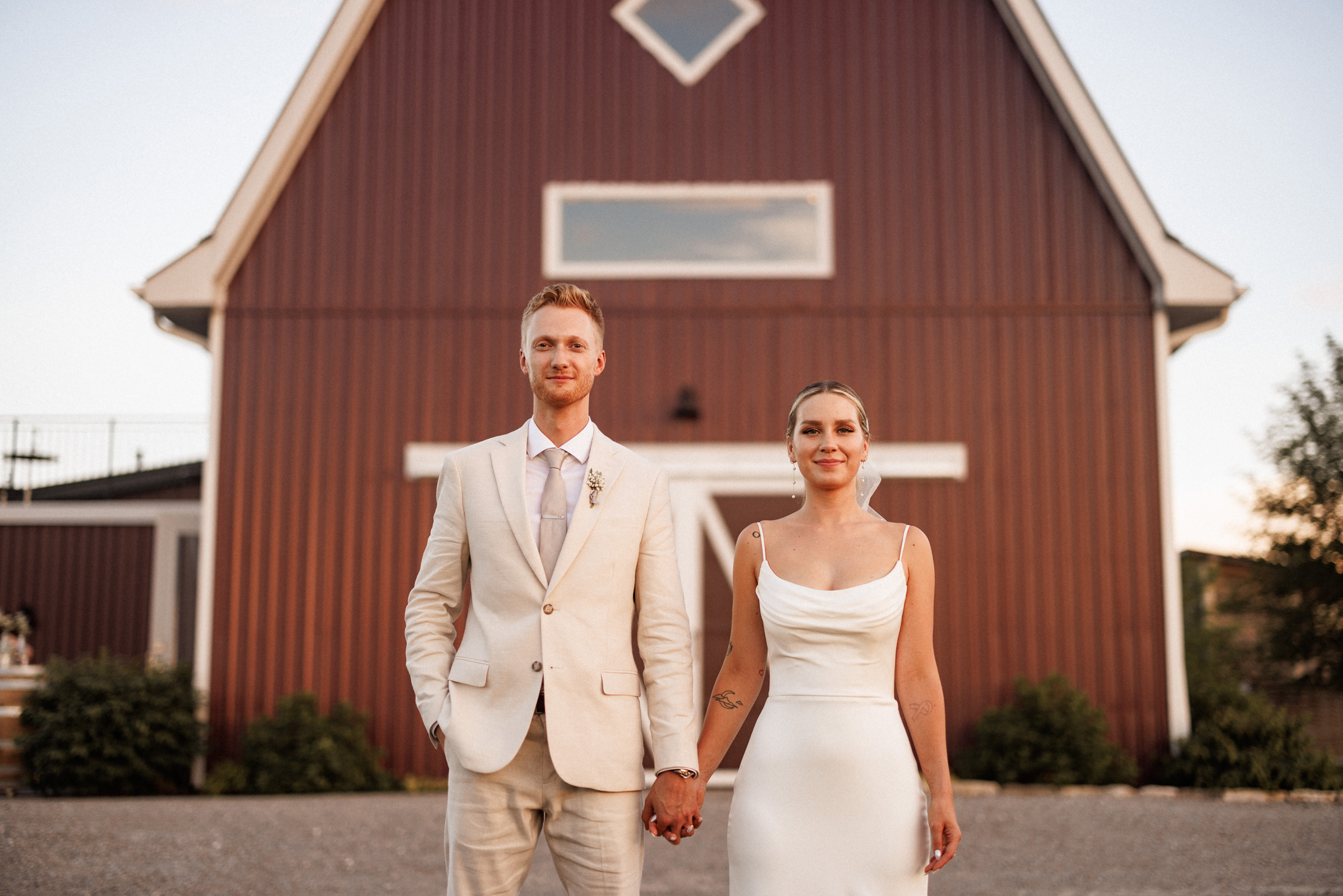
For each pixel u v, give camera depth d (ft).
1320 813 23.57
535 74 32.30
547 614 9.07
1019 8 31.42
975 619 29.96
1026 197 31.42
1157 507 30.27
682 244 31.58
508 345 31.24
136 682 28.99
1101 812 23.36
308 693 29.37
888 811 9.29
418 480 30.76
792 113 31.99
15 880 16.76
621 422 30.83
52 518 43.62
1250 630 58.59
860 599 9.50
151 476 44.91
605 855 8.86
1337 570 54.03
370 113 32.14
